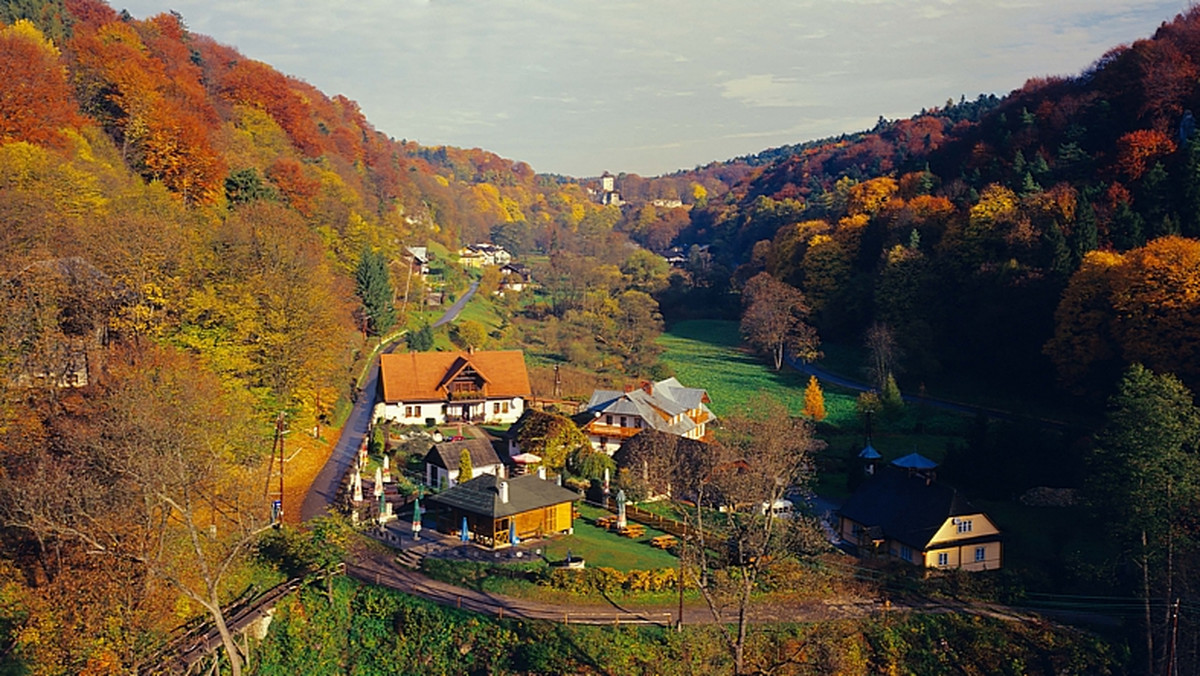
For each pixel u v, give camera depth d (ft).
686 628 154.71
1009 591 176.04
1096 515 192.03
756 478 199.72
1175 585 162.71
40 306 178.29
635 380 398.01
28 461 148.87
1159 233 320.29
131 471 136.67
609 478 231.30
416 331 406.62
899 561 188.75
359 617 160.76
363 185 586.86
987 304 362.12
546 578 167.43
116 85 352.69
